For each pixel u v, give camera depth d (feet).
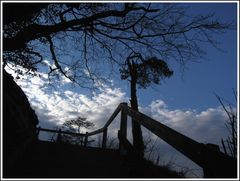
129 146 16.63
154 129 12.17
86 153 17.66
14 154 12.16
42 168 12.67
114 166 14.38
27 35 19.08
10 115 12.51
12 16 17.28
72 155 16.83
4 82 12.37
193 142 8.39
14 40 18.44
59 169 13.02
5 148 12.07
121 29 26.55
